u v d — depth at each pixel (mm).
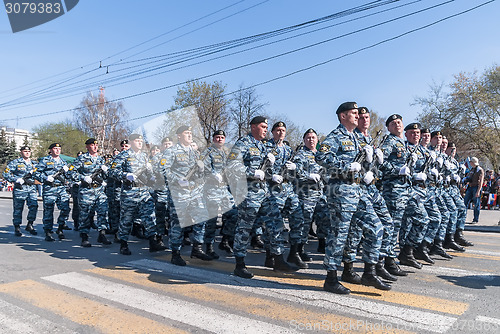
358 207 4035
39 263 5191
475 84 26625
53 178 6996
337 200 3912
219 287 4098
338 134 4055
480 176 10367
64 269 4859
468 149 28344
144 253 5969
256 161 4555
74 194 8617
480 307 3486
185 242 6652
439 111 28406
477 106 26312
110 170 6039
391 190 4844
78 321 3143
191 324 3080
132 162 5777
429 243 5500
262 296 3785
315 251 6312
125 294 3836
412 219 5059
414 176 5055
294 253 5113
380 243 4008
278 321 3137
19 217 7719
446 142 6742
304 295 3814
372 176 4035
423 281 4375
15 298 3705
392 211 4801
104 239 6762
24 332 2934
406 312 3344
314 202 5660
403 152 4867
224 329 2979
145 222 6012
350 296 3791
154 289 4016
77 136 46844
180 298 3719
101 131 42062
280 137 5348
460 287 4129
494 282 4352
